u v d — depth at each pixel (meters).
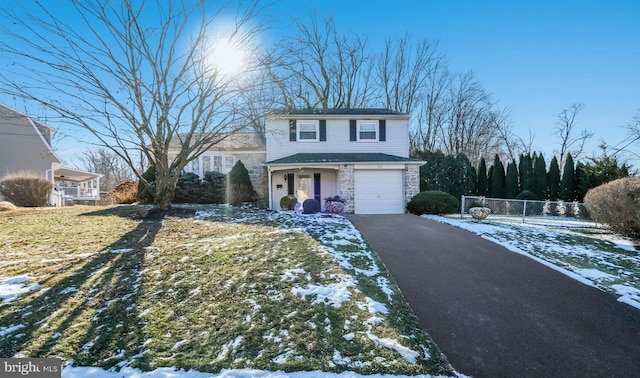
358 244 6.90
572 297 4.84
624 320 4.23
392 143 15.48
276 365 3.14
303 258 5.77
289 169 14.59
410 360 3.27
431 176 18.02
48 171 17.45
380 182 13.95
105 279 4.85
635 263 6.41
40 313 3.93
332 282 4.85
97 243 6.68
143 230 7.85
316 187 15.06
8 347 3.32
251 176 16.41
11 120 16.45
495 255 6.59
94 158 37.12
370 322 3.87
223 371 3.06
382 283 5.02
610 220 8.80
